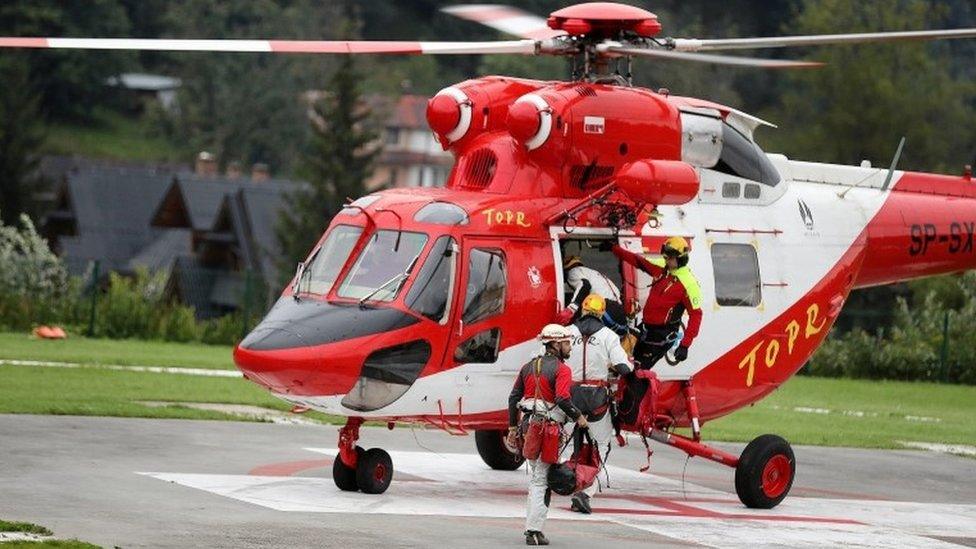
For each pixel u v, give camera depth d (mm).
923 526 40875
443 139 41719
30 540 29469
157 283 105562
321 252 39625
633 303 40938
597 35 41562
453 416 38875
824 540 37125
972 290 100812
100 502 35062
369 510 36906
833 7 191375
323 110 190375
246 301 98875
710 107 43281
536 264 39531
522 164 40656
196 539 31234
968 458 57875
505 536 34594
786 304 44062
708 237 42781
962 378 94938
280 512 35531
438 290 38031
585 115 40531
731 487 46500
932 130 185000
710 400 43188
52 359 71938
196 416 53719
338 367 36750
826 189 47094
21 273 102750
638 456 52844
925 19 193000
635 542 34938
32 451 42562
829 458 55094
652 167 39281
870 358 96250
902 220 47750
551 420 33906
